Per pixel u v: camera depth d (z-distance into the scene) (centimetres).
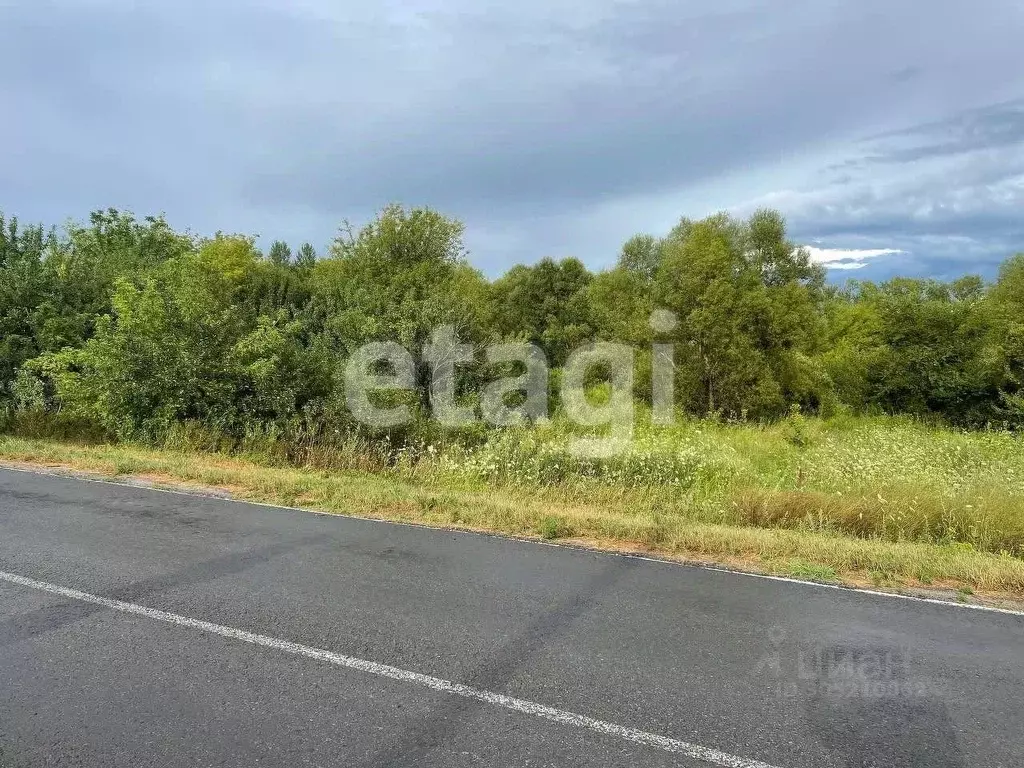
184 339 1258
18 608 487
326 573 571
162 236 3141
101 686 374
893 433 1591
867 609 509
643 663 409
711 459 1092
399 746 318
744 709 356
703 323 2122
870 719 348
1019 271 2405
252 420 1221
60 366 1326
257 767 301
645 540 689
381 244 3130
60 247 1777
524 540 689
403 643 434
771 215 2892
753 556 642
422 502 822
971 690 382
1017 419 2097
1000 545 702
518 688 376
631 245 4275
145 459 1088
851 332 2880
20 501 832
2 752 310
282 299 2241
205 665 400
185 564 591
